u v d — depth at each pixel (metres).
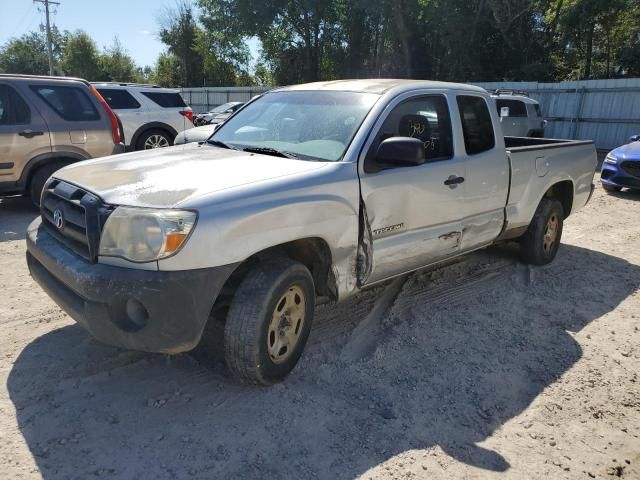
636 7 25.94
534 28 29.80
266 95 4.77
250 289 3.05
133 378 3.34
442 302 4.78
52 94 7.57
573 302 4.98
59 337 3.83
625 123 19.67
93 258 2.89
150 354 3.61
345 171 3.48
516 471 2.74
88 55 59.91
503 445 2.94
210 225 2.79
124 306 2.81
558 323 4.51
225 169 3.34
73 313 2.98
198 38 47.47
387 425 3.03
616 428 3.15
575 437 3.05
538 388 3.52
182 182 3.08
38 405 3.02
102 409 3.02
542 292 5.18
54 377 3.30
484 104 4.82
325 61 38.88
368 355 3.78
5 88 7.18
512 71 29.28
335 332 4.09
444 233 4.32
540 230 5.65
